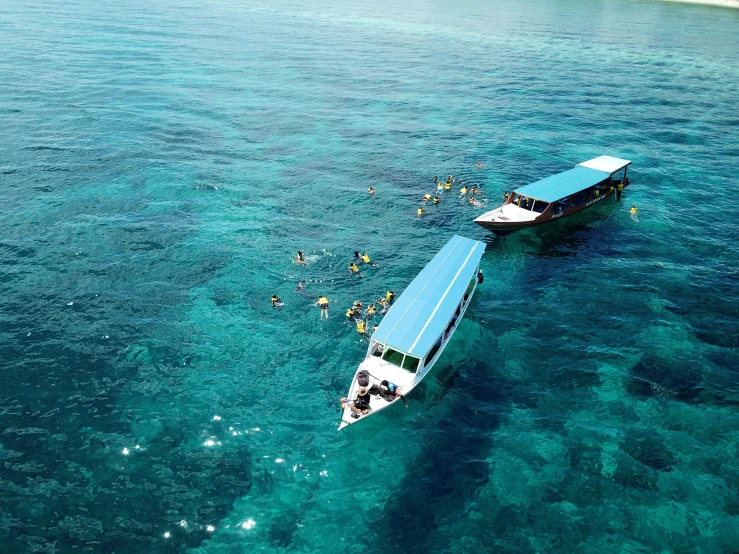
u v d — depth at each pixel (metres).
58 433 26.42
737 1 181.50
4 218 44.81
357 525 23.03
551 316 36.91
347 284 39.00
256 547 21.97
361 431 27.58
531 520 23.34
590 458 26.28
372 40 129.12
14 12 130.38
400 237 45.84
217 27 133.88
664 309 37.56
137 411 27.95
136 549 21.55
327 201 51.44
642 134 72.12
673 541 22.45
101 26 123.50
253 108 77.38
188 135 66.12
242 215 48.03
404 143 67.25
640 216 50.66
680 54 117.94
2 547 21.22
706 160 63.66
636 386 30.83
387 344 29.94
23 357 30.97
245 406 28.64
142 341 32.72
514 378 31.50
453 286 34.97
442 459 26.25
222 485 24.41
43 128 64.62
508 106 83.31
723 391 30.44
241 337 33.44
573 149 66.69
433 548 22.22
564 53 119.38
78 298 36.12
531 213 47.59
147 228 44.88
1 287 36.62
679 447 26.92
